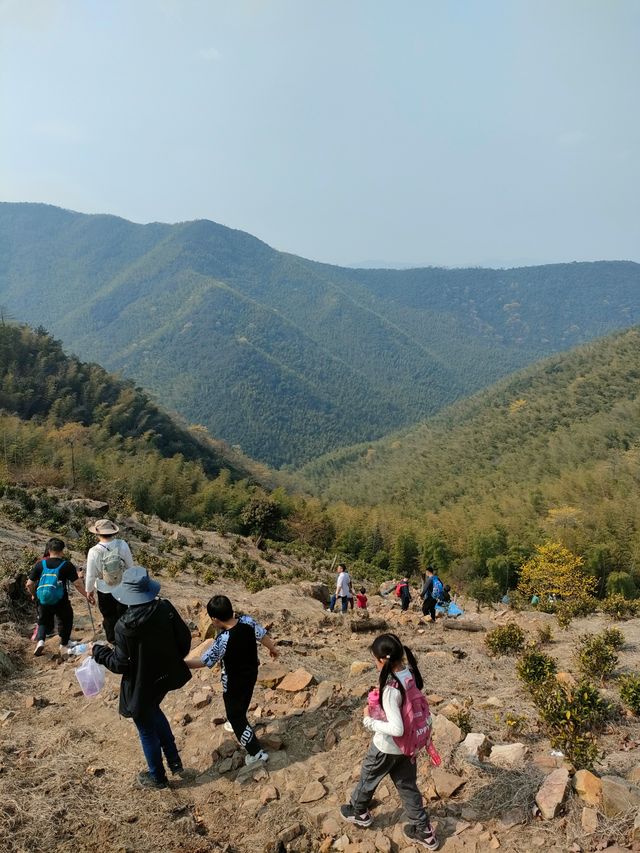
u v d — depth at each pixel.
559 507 65.31
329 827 4.09
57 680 6.72
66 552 16.06
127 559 5.78
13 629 8.05
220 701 5.93
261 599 14.71
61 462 41.91
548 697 5.50
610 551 49.78
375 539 61.28
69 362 92.12
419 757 4.73
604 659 7.31
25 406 77.31
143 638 4.32
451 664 8.39
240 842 4.04
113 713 5.82
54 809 4.21
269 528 36.72
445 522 67.12
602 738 5.39
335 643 10.07
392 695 3.73
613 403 118.00
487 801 4.18
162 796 4.49
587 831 3.79
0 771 4.64
